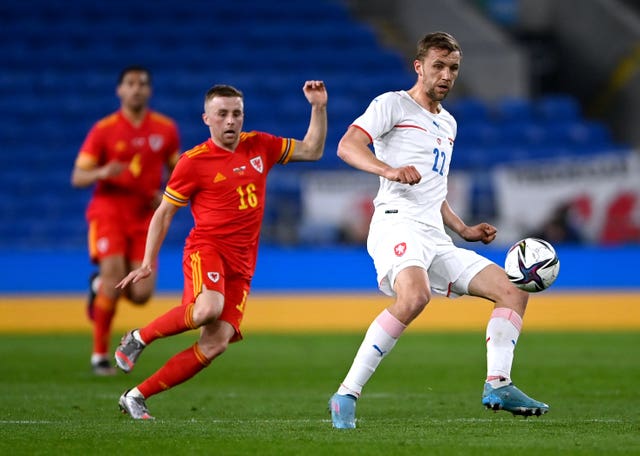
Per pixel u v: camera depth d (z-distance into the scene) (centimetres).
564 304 6481
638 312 6341
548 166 6969
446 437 2195
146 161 3894
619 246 6850
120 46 9206
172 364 2566
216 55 9069
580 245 6944
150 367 4141
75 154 7981
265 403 3045
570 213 6950
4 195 7588
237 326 2625
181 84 8650
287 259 6581
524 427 2397
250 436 2214
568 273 6731
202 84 8675
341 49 9356
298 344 5122
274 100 8594
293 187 7319
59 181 7694
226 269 2612
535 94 9625
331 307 6369
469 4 9894
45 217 7456
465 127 8344
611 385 3531
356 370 2341
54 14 9469
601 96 9112
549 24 9731
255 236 2658
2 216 7412
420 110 2469
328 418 2648
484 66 8950
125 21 9506
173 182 2564
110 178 3834
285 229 7125
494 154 8025
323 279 6575
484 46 8956
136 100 3862
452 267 2453
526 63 8962
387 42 9619
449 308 6431
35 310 6247
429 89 2453
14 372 3938
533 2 9825
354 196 6850
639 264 6756
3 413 2734
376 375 3875
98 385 3522
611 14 8956
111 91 8700
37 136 8138
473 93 9025
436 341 5234
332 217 6862
